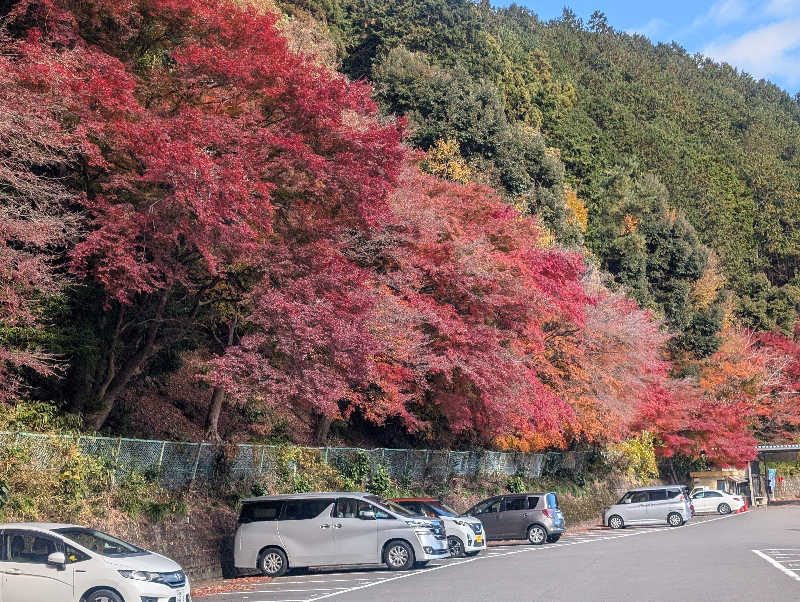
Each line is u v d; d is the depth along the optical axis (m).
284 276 18.64
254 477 23.47
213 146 18.33
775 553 21.92
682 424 52.00
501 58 68.56
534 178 60.03
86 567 12.09
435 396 30.16
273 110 19.48
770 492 73.19
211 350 28.25
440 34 63.16
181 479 20.34
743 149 123.44
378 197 19.64
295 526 20.05
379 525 20.08
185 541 18.91
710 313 70.56
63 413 19.14
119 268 17.05
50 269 16.19
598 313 38.41
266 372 18.09
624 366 40.38
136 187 17.61
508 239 32.03
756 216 101.12
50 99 14.97
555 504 29.53
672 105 126.81
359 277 19.44
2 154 14.52
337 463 27.72
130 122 16.88
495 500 29.88
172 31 19.89
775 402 70.56
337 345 18.30
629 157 94.50
